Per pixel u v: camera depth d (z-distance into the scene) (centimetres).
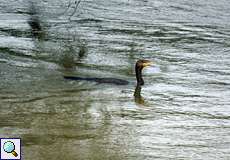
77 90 4756
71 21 7731
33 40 6581
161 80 5253
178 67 5753
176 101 4622
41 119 4012
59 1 9081
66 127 3888
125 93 4762
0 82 4834
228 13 8756
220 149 3647
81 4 8894
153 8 8906
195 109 4444
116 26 7531
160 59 6056
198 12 8750
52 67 5453
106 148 3559
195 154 3547
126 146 3616
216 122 4166
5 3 8775
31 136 3675
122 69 5609
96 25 7562
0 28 7144
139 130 3922
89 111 4256
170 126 4038
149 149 3591
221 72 5616
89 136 3747
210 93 4881
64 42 6562
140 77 5066
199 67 5781
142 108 4403
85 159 3362
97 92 4750
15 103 4334
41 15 8019
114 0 9394
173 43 6806
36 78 5028
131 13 8444
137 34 7169
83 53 6106
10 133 3700
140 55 6181
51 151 3450
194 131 3956
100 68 5600
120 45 6575
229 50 6581
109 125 3984
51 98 4500
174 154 3528
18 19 7712
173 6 9156
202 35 7275
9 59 5659
